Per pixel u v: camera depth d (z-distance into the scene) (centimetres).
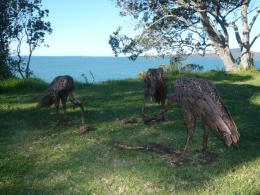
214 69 2473
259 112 1265
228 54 3362
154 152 891
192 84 823
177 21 3575
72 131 1078
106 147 934
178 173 779
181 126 1095
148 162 836
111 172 788
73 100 1104
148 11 3556
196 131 1045
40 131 1087
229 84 1919
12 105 1462
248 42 3281
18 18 2850
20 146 959
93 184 736
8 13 2806
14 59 2867
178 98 832
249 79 2208
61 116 1240
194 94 811
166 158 855
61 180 758
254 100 1469
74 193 702
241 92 1634
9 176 774
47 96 1127
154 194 694
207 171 788
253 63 3312
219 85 1875
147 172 784
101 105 1412
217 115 790
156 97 1127
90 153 895
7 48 2808
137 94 1636
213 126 793
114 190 712
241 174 773
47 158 877
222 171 788
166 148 894
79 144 964
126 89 1788
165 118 1154
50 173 793
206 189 708
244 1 3228
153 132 1045
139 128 1088
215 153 880
